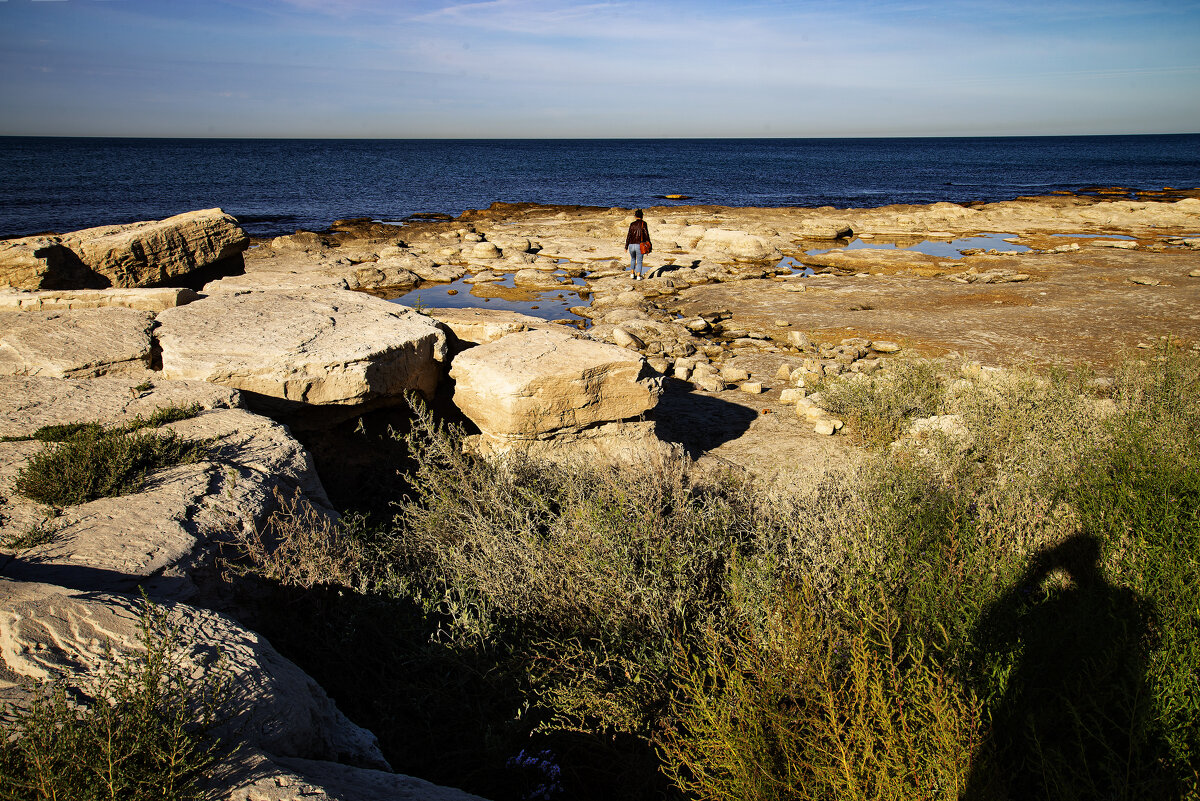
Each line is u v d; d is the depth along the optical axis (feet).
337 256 70.79
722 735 7.96
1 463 14.10
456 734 10.65
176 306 24.70
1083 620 10.64
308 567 12.55
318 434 20.71
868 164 288.51
